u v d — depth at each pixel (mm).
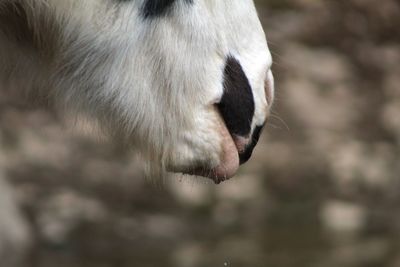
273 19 17266
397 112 15758
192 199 13328
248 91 6211
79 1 6094
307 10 17500
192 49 6121
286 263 11836
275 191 13812
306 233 12688
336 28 17250
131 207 13039
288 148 14617
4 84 6820
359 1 17688
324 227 12898
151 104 6223
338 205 13523
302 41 16922
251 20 6258
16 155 13672
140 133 6305
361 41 17219
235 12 6188
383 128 15453
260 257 11969
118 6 6113
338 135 15102
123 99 6246
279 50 16453
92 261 11758
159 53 6137
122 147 6434
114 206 13016
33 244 11914
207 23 6117
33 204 12719
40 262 11617
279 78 15914
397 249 12219
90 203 12930
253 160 14320
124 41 6145
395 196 13836
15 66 6441
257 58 6270
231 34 6180
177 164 6305
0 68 6477
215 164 6266
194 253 12023
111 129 6383
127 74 6203
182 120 6207
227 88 6188
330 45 17047
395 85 16391
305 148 14672
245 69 6215
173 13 6094
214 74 6164
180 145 6262
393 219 13156
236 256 11961
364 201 13711
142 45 6145
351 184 14109
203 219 12961
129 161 13797
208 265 11680
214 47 6145
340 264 11812
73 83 6324
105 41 6156
